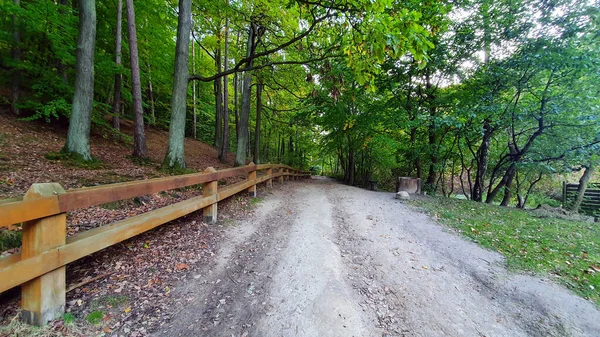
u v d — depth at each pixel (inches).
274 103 663.1
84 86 238.2
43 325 69.7
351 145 562.9
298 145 936.3
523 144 355.3
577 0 249.8
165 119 705.6
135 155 313.7
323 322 86.0
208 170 159.0
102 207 149.0
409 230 183.2
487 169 417.1
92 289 90.1
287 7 155.2
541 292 109.3
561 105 266.4
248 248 140.3
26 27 290.8
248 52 425.7
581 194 381.1
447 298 105.0
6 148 219.3
